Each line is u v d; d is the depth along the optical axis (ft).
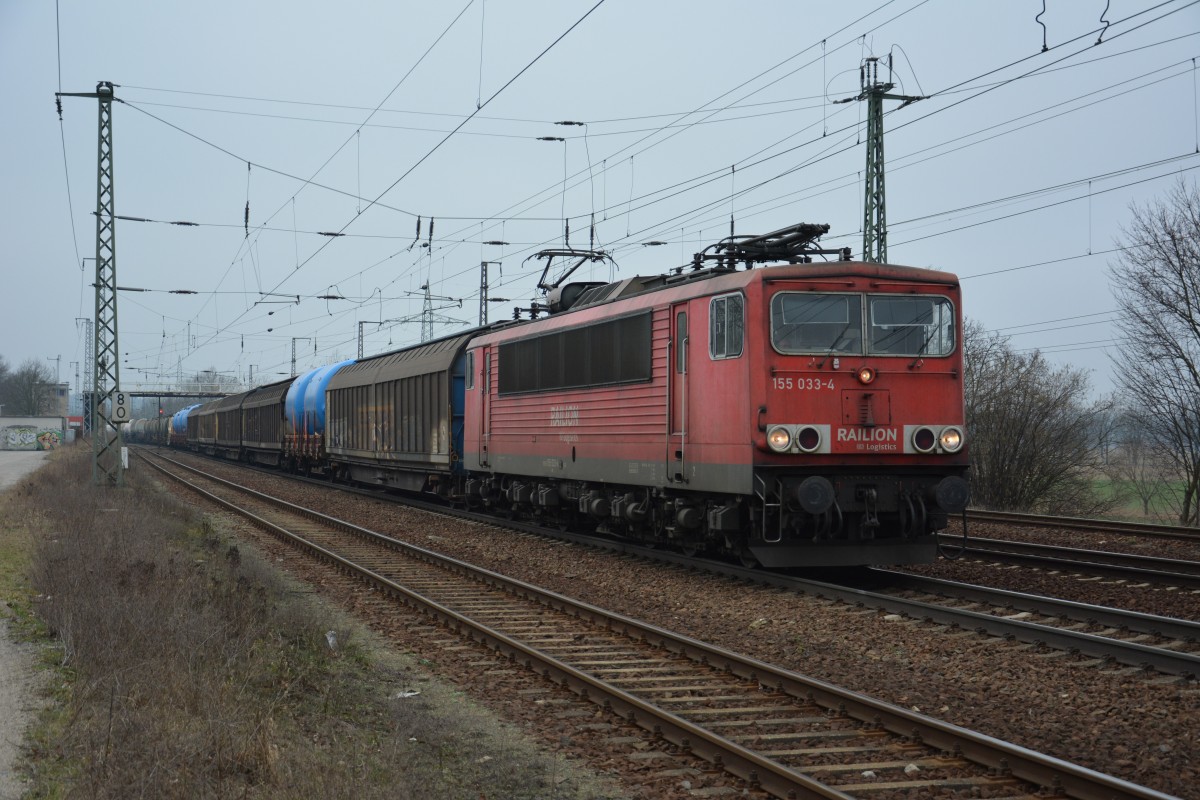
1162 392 104.42
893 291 46.98
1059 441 125.59
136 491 99.30
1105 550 61.00
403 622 41.52
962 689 29.71
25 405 401.29
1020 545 60.13
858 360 46.11
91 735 22.95
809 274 46.09
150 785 20.22
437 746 25.70
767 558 46.68
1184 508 105.70
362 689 31.40
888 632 36.81
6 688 28.55
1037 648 33.45
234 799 20.42
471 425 79.77
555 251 81.51
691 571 52.16
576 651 35.63
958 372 47.55
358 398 117.91
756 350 45.27
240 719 24.80
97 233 103.30
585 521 70.85
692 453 49.85
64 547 50.65
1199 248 99.76
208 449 246.68
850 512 46.44
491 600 46.42
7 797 20.21
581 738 26.30
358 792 20.65
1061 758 23.53
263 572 48.34
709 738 24.06
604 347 58.70
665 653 34.71
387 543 65.67
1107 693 28.45
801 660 33.63
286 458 160.45
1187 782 21.79
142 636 30.86
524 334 69.92
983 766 23.03
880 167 90.43
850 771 23.03
